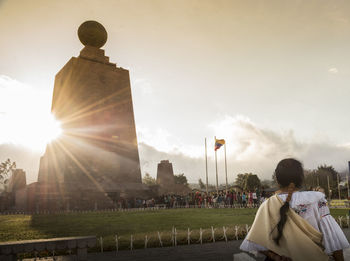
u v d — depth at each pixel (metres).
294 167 2.80
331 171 81.12
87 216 24.95
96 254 8.68
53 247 6.43
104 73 56.62
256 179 88.88
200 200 42.00
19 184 59.12
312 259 2.35
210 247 9.50
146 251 9.03
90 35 57.09
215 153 43.53
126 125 56.81
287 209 2.54
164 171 73.56
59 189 43.38
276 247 2.43
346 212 23.08
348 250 5.58
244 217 19.42
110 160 52.97
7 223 19.12
